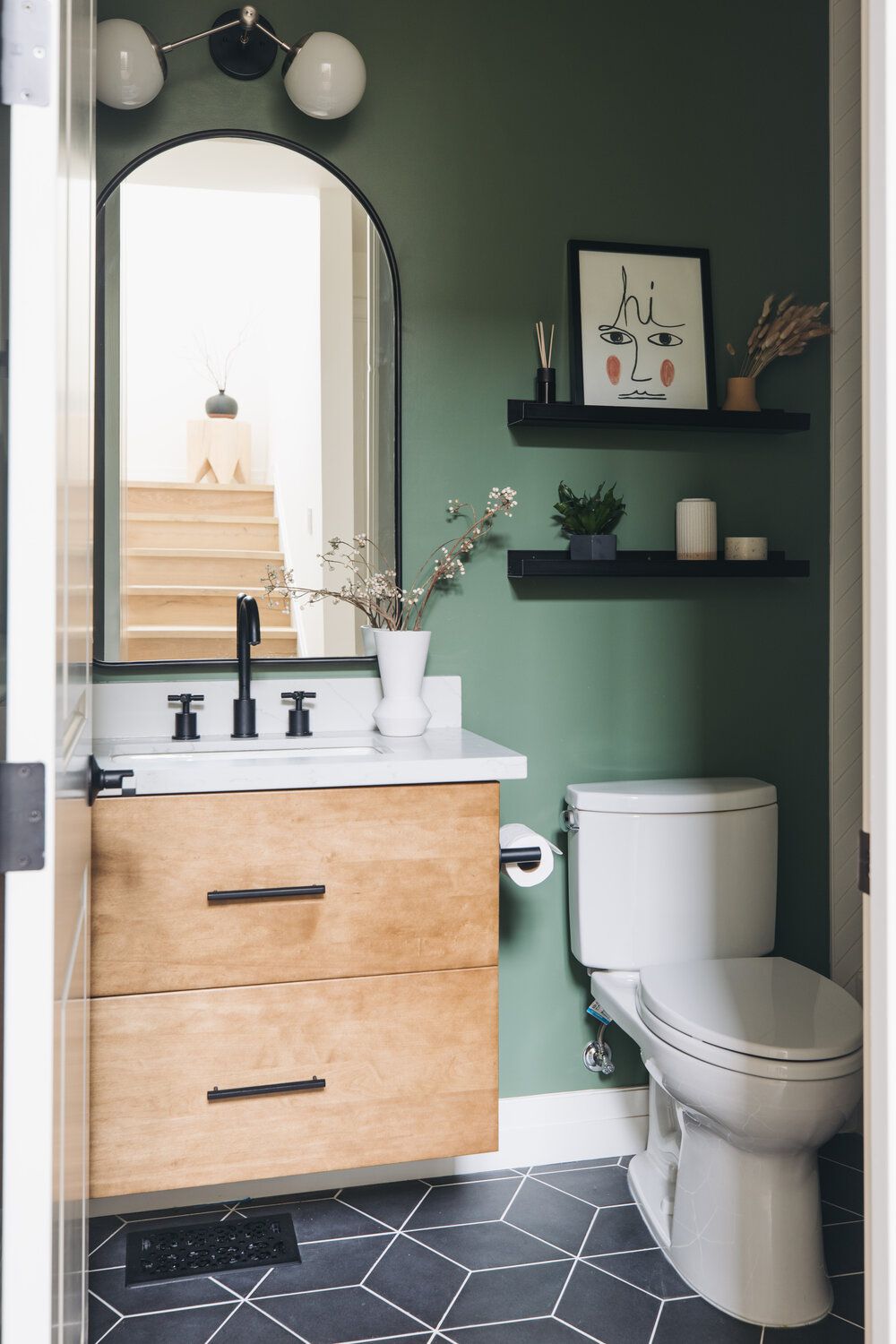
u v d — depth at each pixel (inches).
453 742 82.3
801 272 99.5
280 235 86.7
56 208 33.6
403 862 71.3
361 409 88.9
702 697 98.6
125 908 66.8
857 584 101.4
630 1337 69.6
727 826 89.8
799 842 101.3
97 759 76.5
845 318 100.3
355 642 89.4
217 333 85.7
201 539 85.9
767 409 96.7
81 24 45.5
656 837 88.6
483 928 72.9
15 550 33.3
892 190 39.2
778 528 100.0
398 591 86.6
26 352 33.2
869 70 40.1
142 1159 67.6
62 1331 38.6
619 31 94.0
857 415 100.9
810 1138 69.8
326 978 70.2
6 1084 33.1
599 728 96.2
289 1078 69.8
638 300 95.0
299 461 87.7
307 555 88.1
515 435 92.9
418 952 71.8
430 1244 80.6
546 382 90.5
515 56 91.5
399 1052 71.6
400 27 88.8
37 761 33.4
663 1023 74.7
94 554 84.0
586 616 95.4
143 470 84.7
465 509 92.1
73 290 42.6
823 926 102.0
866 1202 40.1
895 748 39.2
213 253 85.5
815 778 101.5
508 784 94.5
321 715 88.4
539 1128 94.2
